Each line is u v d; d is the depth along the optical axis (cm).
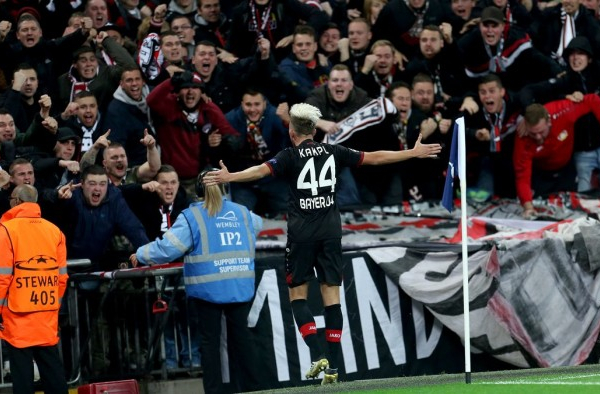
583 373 2389
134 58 3544
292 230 2361
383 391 2048
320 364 2323
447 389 2020
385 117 3341
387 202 3509
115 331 2722
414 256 2827
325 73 3641
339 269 2389
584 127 3672
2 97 3105
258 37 3700
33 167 2808
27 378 2309
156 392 2681
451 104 3641
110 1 3712
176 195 2977
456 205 3581
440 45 3678
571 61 3744
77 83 3278
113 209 2788
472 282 2805
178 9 3909
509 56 3816
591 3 4219
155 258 2491
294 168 2348
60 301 2408
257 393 2186
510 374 2448
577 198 3631
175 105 3178
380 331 2767
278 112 3294
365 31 3731
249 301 2581
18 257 2302
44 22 3644
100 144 2909
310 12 3784
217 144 3241
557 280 2867
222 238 2522
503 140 3662
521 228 3247
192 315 2747
